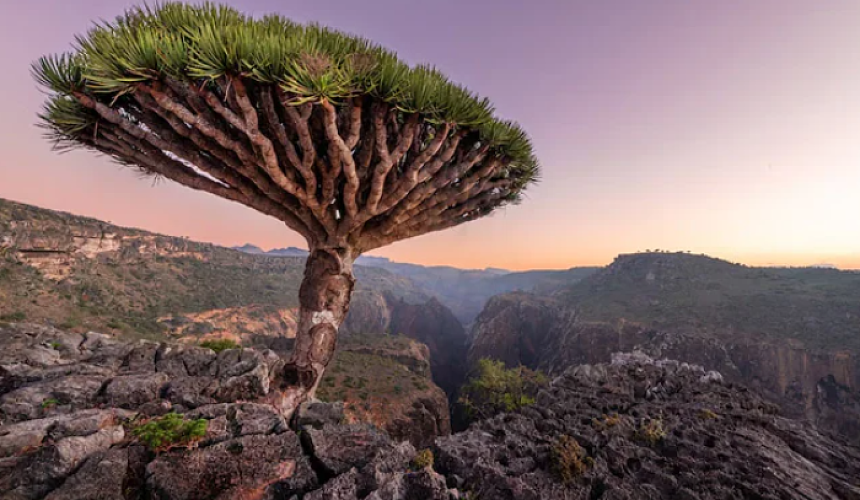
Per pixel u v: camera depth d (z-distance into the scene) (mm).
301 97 3838
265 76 3777
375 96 4289
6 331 6234
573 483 5242
